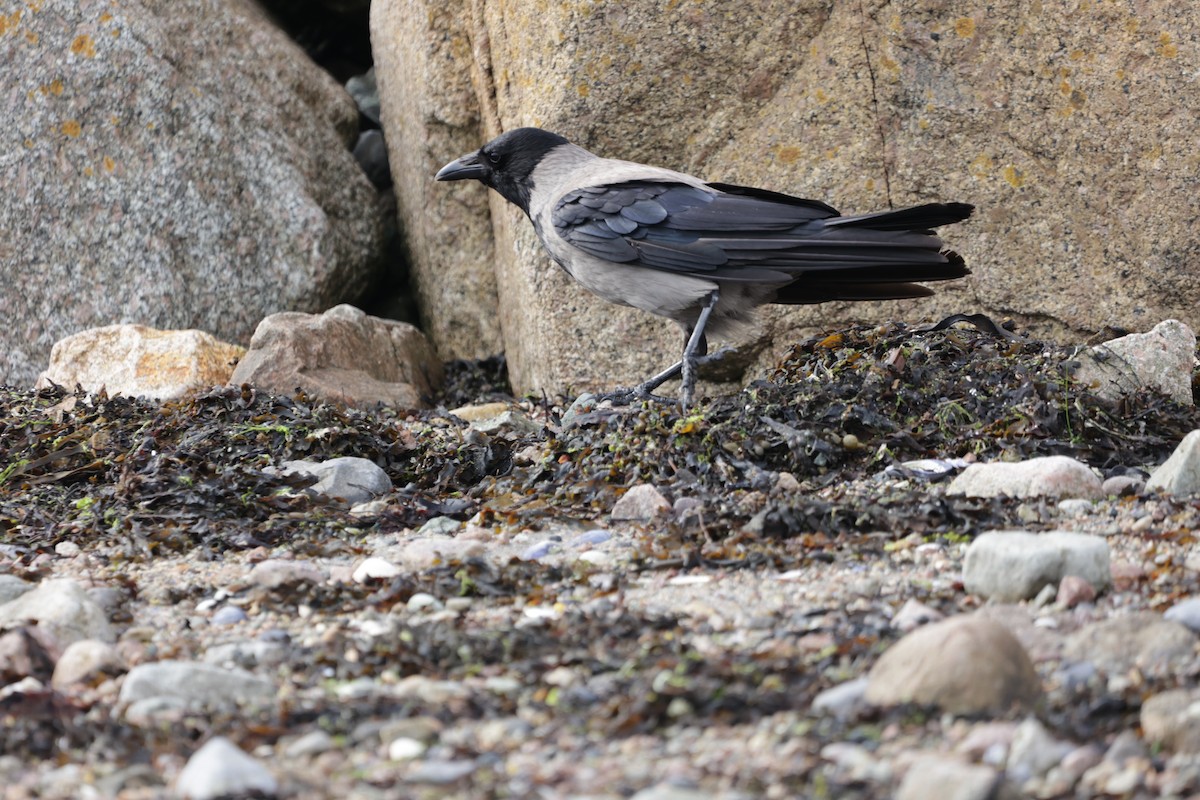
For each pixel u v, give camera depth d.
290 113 17.30
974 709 5.34
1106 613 6.48
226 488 10.06
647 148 13.68
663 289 11.38
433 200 16.23
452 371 16.34
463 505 9.97
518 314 15.16
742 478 10.05
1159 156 12.82
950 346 11.81
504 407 14.09
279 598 7.68
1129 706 5.34
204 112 16.36
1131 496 8.78
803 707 5.55
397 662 6.38
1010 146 13.19
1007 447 10.27
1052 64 12.98
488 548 8.83
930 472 9.85
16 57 15.84
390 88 17.25
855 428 10.62
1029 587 6.75
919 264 10.91
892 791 4.73
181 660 6.68
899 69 13.25
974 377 11.29
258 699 6.00
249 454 11.20
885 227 10.89
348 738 5.48
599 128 13.59
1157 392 11.03
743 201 11.23
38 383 14.49
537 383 14.74
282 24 20.53
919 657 5.50
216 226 16.12
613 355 14.21
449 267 16.45
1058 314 13.27
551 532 9.23
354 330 14.94
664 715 5.50
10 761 5.32
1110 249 13.09
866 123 13.38
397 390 14.55
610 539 8.84
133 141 15.98
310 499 10.01
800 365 12.20
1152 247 12.95
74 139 15.84
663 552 8.20
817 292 11.57
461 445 11.39
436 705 5.76
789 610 6.95
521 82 14.09
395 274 18.77
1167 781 4.71
